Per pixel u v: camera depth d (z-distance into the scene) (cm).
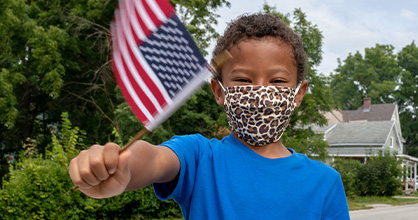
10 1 1552
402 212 1811
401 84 7700
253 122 171
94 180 97
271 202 164
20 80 1630
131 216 1030
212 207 162
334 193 177
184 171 155
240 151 175
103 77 1775
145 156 130
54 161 941
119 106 1407
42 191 846
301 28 1900
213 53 184
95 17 1717
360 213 1742
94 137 1883
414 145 7369
